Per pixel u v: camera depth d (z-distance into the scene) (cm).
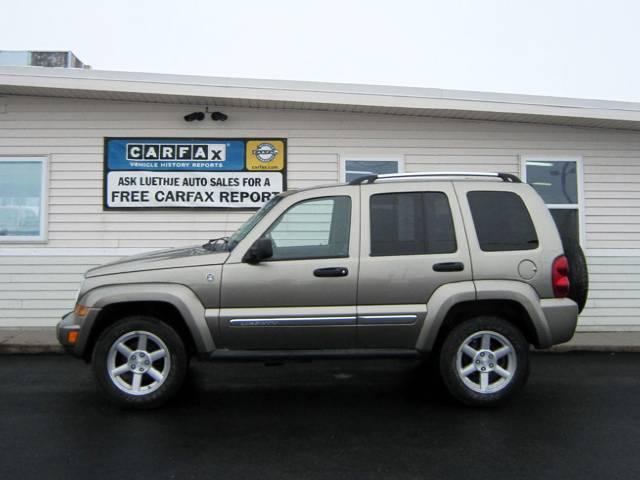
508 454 433
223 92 859
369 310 524
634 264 943
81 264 916
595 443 456
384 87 870
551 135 951
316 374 681
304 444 453
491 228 544
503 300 535
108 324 546
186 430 485
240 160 930
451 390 536
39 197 921
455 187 551
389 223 541
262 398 581
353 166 941
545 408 548
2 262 912
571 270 564
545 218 550
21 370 696
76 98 918
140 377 532
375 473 399
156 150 924
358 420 512
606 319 934
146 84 852
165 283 523
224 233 927
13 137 920
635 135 955
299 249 537
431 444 454
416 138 944
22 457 426
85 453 434
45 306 911
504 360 550
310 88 866
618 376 676
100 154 923
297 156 936
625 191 951
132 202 920
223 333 521
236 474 397
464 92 872
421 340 528
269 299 522
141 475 396
